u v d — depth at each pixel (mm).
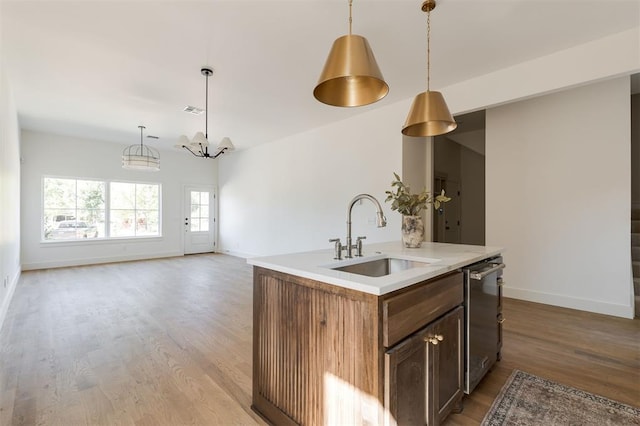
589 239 3553
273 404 1667
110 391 1978
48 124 5320
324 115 4820
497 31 2594
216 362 2354
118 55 2975
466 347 1817
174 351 2533
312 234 5645
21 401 1868
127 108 4480
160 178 7484
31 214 5797
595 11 2324
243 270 5914
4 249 3357
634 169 4703
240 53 2947
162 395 1938
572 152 3668
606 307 3424
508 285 4109
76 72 3330
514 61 3102
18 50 2871
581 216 3604
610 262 3428
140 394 1947
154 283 4863
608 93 3455
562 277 3719
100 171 6574
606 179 3457
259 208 7004
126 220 7039
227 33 2617
